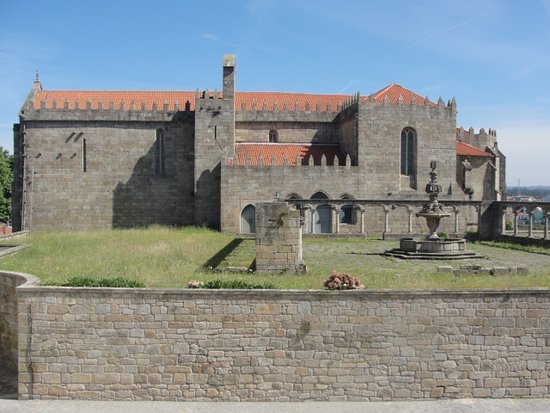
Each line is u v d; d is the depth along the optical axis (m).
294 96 79.94
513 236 51.69
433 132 66.88
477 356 21.73
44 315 21.56
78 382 21.58
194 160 70.19
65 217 71.19
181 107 75.62
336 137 73.88
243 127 73.06
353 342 21.52
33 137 70.75
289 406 21.17
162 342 21.47
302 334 21.47
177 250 39.56
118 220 71.69
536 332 21.81
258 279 26.55
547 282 26.45
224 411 20.73
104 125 71.38
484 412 20.64
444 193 66.44
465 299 21.61
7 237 53.09
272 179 63.81
